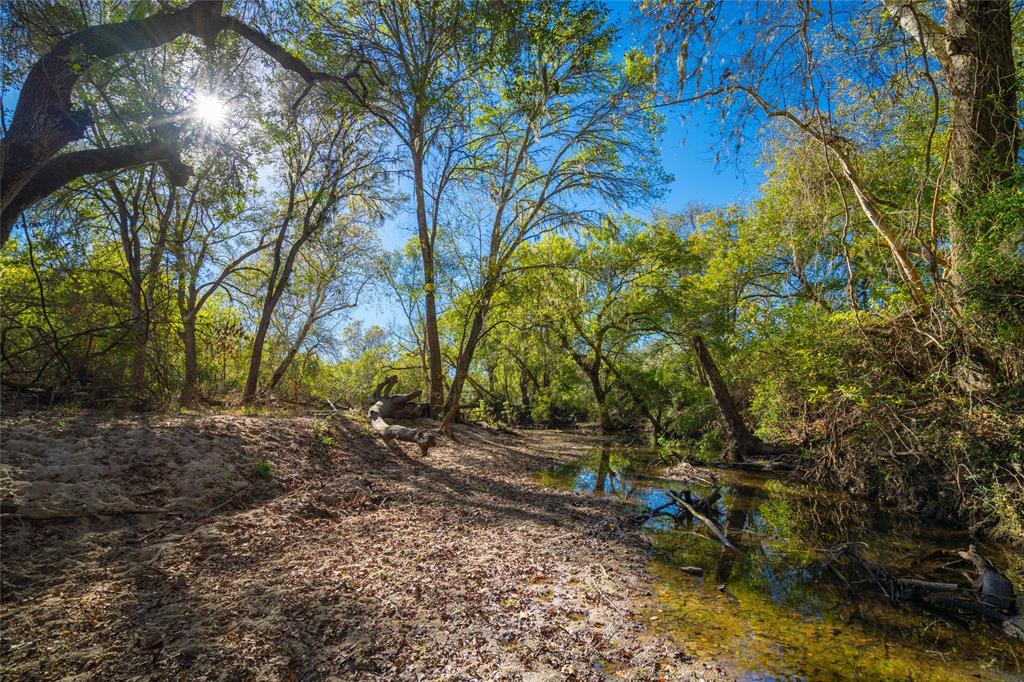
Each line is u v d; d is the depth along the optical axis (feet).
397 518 25.62
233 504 23.71
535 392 122.72
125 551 17.52
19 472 19.52
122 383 35.60
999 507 26.50
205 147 33.71
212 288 60.75
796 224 48.70
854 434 36.11
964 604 18.81
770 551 25.30
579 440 82.12
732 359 59.57
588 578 20.20
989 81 28.96
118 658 12.11
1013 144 28.07
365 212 78.54
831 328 37.35
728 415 59.06
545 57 57.00
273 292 61.36
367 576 17.95
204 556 17.97
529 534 25.44
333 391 80.64
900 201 36.94
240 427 32.94
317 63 42.93
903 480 33.24
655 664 13.94
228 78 34.37
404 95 43.06
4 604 13.88
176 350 49.52
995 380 27.53
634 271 85.46
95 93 32.45
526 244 81.41
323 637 13.82
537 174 73.31
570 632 15.49
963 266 27.68
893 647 15.64
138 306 40.70
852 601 19.21
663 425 90.43
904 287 35.12
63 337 32.55
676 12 24.81
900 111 37.11
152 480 22.97
